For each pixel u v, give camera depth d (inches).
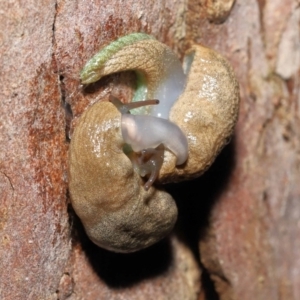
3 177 9.9
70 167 9.9
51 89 10.0
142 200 10.0
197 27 10.9
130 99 10.4
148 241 10.3
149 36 10.3
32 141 10.0
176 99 10.3
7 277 10.1
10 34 9.8
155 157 10.0
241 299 11.4
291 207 11.8
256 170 11.5
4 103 9.9
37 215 10.1
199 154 10.2
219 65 10.3
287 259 11.9
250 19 11.2
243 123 11.3
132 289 10.8
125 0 10.3
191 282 11.3
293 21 11.4
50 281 10.3
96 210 9.9
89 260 10.6
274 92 11.5
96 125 9.8
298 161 11.8
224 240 11.3
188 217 11.3
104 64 10.1
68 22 10.0
